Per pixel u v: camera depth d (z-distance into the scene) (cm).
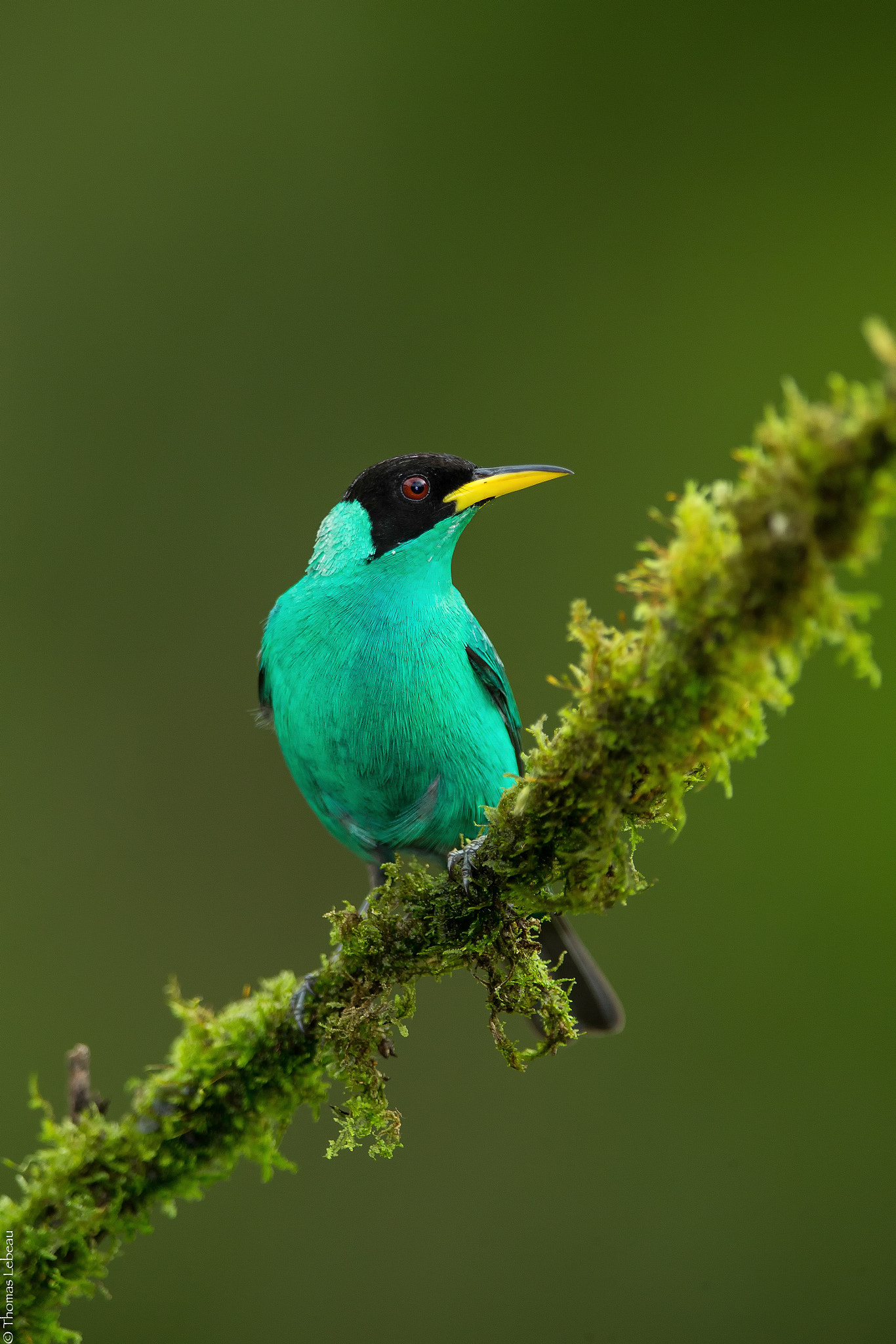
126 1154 605
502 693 884
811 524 455
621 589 514
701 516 493
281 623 847
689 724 525
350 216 1630
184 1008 637
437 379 1598
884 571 1438
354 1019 626
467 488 831
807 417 448
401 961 632
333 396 1586
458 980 1291
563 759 563
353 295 1612
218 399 1570
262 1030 629
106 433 1553
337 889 1363
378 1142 629
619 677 536
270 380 1585
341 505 851
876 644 1430
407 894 636
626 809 569
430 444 1579
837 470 446
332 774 838
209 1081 616
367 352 1599
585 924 1376
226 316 1595
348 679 809
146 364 1577
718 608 490
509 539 1541
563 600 1516
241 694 1466
